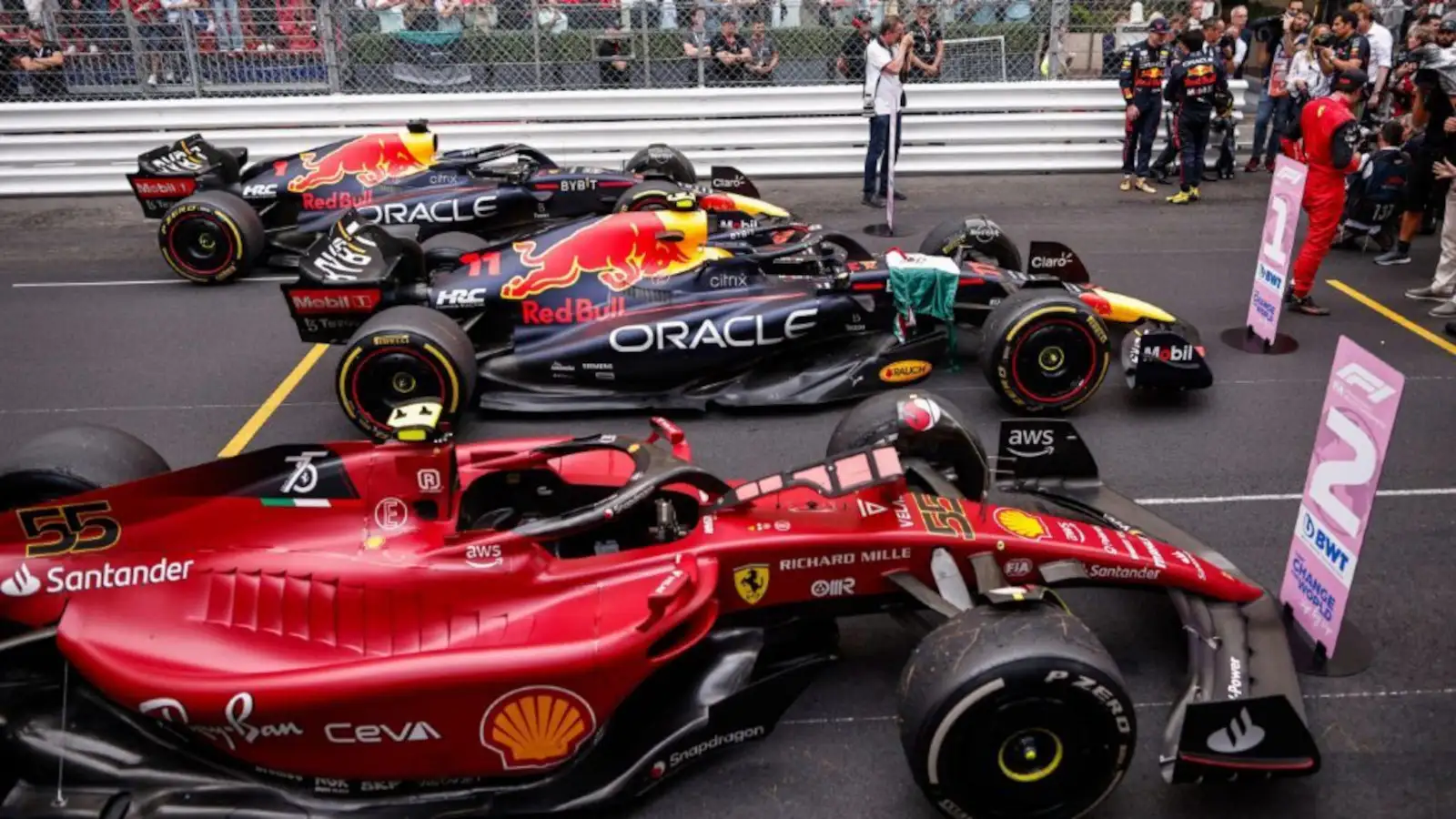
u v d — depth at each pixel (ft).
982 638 10.85
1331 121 26.63
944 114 44.62
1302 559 14.62
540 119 43.52
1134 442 21.13
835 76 44.32
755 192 36.81
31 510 11.92
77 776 11.71
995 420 22.04
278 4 42.19
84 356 26.89
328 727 11.37
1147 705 13.66
